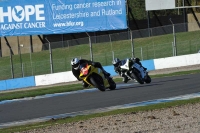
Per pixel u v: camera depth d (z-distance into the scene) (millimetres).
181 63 129000
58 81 129750
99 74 70250
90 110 55375
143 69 79688
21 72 143875
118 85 85438
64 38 171625
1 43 174000
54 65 145000
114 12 159500
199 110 45906
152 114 45906
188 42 150000
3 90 132250
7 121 54625
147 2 168250
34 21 165750
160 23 174000
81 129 40625
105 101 62094
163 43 152000
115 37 161250
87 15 161750
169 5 167125
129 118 44562
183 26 166875
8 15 167250
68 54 152875
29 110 62219
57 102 67438
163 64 129375
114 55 146375
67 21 163500
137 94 65938
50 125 45656
